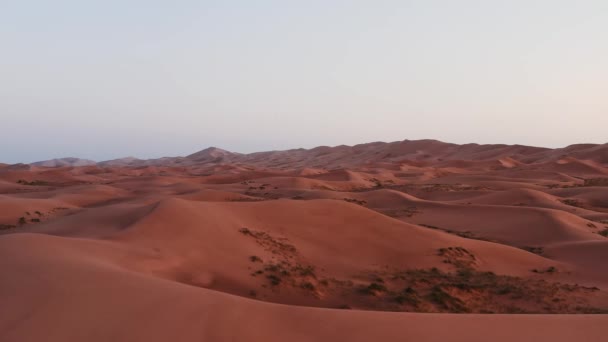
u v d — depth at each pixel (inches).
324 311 356.2
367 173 4343.0
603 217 1937.7
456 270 991.6
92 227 974.4
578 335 329.7
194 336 297.6
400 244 1120.2
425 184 3494.1
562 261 1163.9
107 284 368.8
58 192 2290.8
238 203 1232.2
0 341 276.8
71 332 291.0
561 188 2994.6
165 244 783.1
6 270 392.8
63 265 414.3
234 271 755.4
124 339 287.0
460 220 1760.6
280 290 713.6
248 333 307.7
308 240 1093.8
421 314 366.0
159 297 350.0
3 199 1612.9
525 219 1621.6
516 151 6668.3
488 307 735.7
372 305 698.2
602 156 5108.3
